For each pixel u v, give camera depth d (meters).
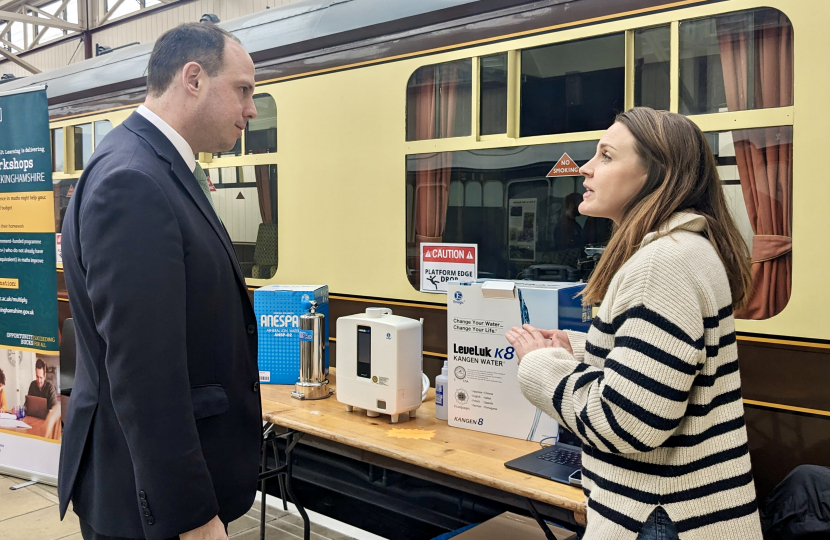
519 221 2.58
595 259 2.40
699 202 1.20
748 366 2.13
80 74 4.38
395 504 2.99
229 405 1.40
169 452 1.18
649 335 1.04
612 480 1.12
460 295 2.00
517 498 1.65
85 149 4.32
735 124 2.12
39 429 3.34
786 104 2.03
